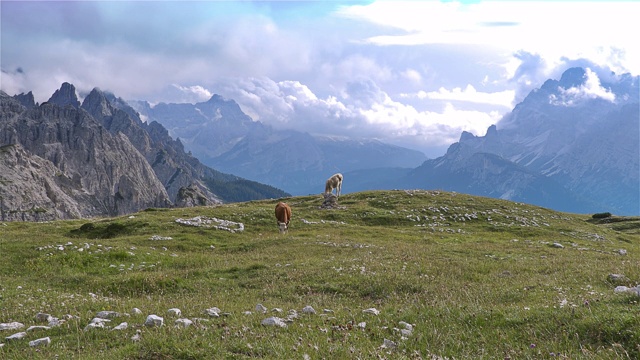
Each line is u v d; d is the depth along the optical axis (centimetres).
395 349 1111
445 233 5053
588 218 8000
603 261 2773
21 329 1368
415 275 2300
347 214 6000
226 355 1007
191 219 4997
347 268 2462
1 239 3641
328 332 1238
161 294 2147
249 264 2742
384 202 6806
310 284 2156
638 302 1332
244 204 7706
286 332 1237
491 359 1030
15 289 2145
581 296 1605
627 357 955
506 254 3231
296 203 7112
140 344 1085
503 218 6109
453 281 2191
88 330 1275
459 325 1307
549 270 2480
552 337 1132
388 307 1612
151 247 3628
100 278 2458
